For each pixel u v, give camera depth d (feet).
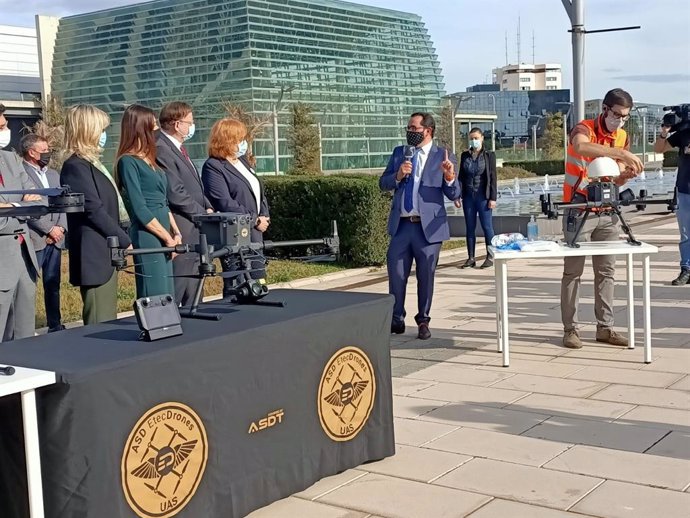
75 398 9.25
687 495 11.99
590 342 21.59
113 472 9.62
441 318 25.59
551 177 122.52
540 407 16.30
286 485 12.01
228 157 20.39
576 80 36.73
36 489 9.27
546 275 33.27
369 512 11.85
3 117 18.02
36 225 22.40
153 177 16.71
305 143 103.04
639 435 14.49
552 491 12.29
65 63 148.15
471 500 12.10
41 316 28.25
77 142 17.17
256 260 13.96
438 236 22.47
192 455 10.57
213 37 128.06
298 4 133.08
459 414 16.07
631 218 55.88
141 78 137.08
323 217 38.75
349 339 13.03
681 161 28.63
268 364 11.62
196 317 12.21
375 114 141.59
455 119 142.41
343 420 13.01
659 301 26.61
